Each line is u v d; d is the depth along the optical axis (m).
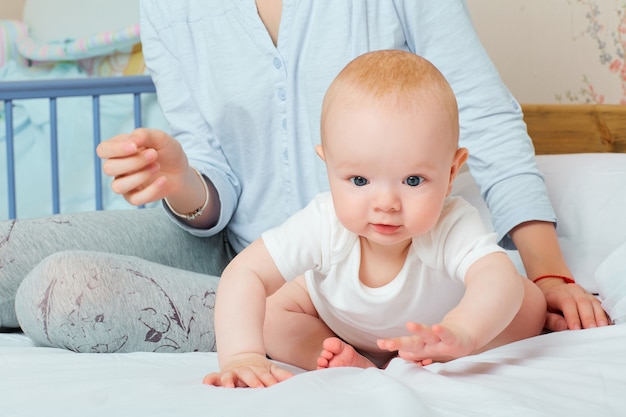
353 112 1.00
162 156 1.29
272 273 1.11
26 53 3.13
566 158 1.83
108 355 1.17
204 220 1.59
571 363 0.96
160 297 1.29
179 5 1.64
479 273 1.04
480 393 0.84
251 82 1.57
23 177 2.85
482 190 1.50
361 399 0.81
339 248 1.10
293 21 1.52
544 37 2.46
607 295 1.25
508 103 1.50
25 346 1.30
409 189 1.01
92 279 1.23
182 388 0.92
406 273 1.09
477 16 2.67
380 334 1.18
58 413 0.83
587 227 1.63
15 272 1.44
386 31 1.51
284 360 1.21
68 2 3.27
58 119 2.86
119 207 2.78
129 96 2.82
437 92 1.02
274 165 1.61
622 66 2.24
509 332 1.18
